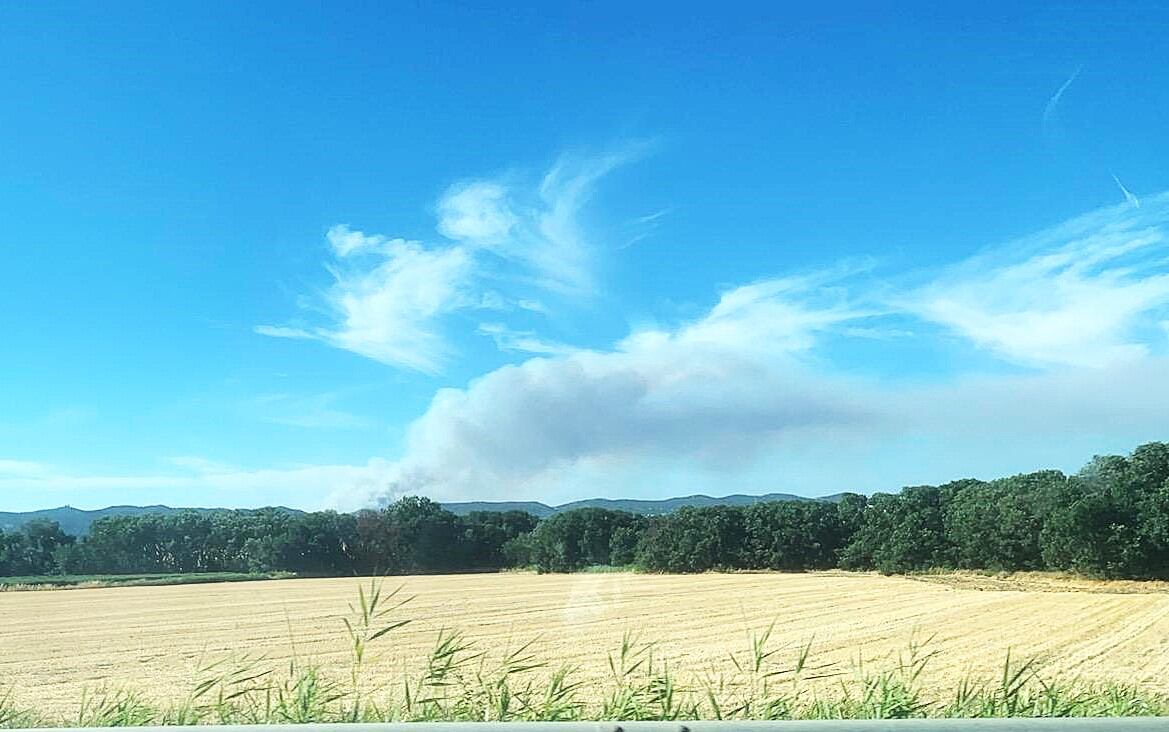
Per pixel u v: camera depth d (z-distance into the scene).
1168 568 61.38
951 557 80.12
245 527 92.81
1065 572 68.06
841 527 89.69
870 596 56.44
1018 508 74.75
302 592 64.69
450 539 83.56
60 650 35.03
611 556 88.62
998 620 39.88
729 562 89.12
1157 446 67.56
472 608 47.78
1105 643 29.84
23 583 83.69
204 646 34.03
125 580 85.06
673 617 43.28
